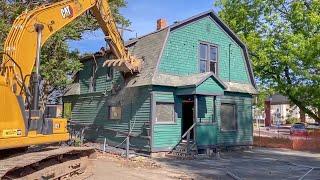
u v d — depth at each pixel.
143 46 23.70
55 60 23.69
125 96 23.20
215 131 22.75
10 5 22.42
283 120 85.75
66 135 11.69
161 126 21.44
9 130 9.26
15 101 9.58
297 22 30.12
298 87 29.75
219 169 16.97
